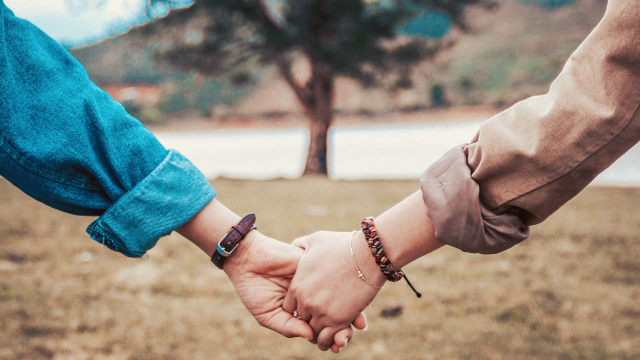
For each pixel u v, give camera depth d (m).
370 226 1.06
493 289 3.12
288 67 12.21
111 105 1.08
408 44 11.05
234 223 1.16
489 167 0.90
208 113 40.53
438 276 3.37
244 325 2.69
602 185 8.10
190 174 1.11
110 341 2.50
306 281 1.14
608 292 3.06
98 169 1.01
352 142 20.20
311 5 10.39
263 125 36.00
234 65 11.77
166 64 11.68
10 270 3.49
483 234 0.92
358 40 10.36
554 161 0.85
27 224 4.91
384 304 2.91
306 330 1.18
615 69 0.80
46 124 0.98
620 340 2.47
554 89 0.88
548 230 4.59
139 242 1.06
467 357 2.33
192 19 10.95
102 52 50.06
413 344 2.46
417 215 1.02
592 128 0.82
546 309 2.83
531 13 47.50
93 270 3.50
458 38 11.77
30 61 1.01
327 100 12.26
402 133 23.16
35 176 0.98
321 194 7.15
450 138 19.72
